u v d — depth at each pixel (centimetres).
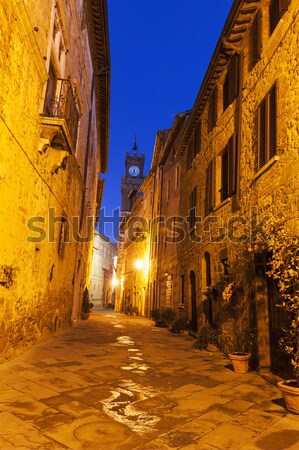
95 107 1911
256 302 705
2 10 514
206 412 429
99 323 1747
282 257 550
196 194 1359
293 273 512
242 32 921
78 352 805
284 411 441
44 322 935
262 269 719
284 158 637
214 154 1121
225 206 982
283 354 619
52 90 888
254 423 397
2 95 535
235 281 846
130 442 335
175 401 470
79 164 1380
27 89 652
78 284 1727
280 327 637
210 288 1012
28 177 699
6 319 623
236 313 830
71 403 439
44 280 905
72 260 1373
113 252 6241
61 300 1186
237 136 915
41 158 777
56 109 888
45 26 738
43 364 649
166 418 404
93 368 645
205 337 948
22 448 311
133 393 498
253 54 832
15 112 595
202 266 1195
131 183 6119
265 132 725
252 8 842
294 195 586
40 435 340
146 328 1563
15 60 579
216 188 1082
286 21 676
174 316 1633
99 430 358
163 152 2128
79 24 1123
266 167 700
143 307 2608
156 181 2453
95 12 1300
